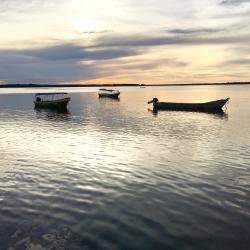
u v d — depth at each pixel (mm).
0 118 52188
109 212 13352
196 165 20562
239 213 13086
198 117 50969
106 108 72438
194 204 14117
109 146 26984
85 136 32531
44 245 10680
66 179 17875
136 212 13320
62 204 14227
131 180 17656
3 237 11203
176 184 16891
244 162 21203
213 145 27016
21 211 13438
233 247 10453
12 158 22891
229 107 70562
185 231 11586
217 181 17297
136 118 49875
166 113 58375
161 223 12258
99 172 19219
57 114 58625
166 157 22828
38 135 33594
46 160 22234
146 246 10586
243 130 35781
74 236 11289
